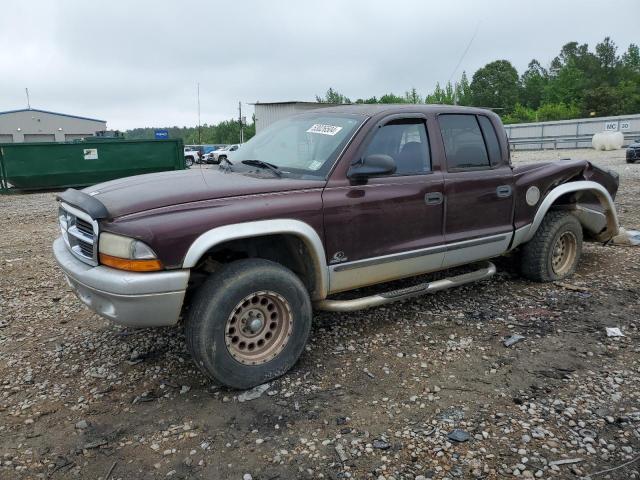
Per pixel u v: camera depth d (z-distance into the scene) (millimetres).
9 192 15328
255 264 3229
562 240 5332
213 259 3537
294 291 3340
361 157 3736
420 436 2793
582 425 2869
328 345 3908
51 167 15461
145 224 2898
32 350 3924
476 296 4934
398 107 4129
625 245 6855
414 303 4746
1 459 2652
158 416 3021
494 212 4582
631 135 37531
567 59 94250
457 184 4246
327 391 3262
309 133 4031
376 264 3811
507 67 68562
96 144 15906
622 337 3994
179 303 2992
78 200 3203
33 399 3223
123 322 3010
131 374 3523
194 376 3484
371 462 2590
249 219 3152
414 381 3377
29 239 8242
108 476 2521
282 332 3387
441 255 4219
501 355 3730
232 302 3104
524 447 2689
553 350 3799
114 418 3010
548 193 5043
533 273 5207
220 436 2818
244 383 3236
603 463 2568
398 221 3883
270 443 2750
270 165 3871
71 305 4914
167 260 2906
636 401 3117
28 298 5137
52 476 2529
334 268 3590
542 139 42125
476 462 2580
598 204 5602
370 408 3066
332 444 2736
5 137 58344
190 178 3619
